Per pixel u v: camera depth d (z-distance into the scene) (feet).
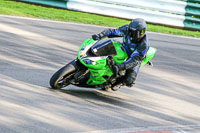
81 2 168.25
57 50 106.93
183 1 182.29
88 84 71.15
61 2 167.32
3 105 55.83
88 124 55.57
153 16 178.50
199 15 186.70
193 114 74.13
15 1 164.86
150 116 67.41
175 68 115.96
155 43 142.00
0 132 46.14
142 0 176.24
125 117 63.52
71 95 70.08
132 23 68.64
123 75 73.31
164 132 59.00
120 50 70.59
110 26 154.92
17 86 67.62
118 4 174.81
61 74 67.31
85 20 155.94
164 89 90.89
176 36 165.07
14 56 91.50
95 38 71.61
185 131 61.77
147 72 104.78
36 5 165.37
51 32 126.72
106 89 79.61
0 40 103.65
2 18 131.54
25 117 52.80
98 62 66.39
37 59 93.56
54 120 54.03
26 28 124.77
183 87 96.63
